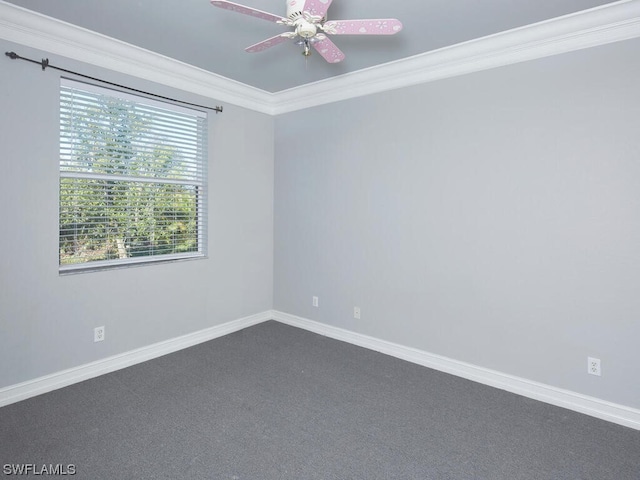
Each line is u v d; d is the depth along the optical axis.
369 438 2.13
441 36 2.60
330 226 3.73
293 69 3.24
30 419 2.26
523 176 2.61
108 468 1.84
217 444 2.05
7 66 2.37
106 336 2.92
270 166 4.19
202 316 3.61
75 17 2.40
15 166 2.43
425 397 2.61
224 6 1.77
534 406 2.50
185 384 2.75
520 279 2.65
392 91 3.23
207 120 3.54
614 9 2.19
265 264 4.21
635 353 2.25
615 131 2.28
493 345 2.78
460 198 2.89
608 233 2.32
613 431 2.22
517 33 2.51
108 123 2.89
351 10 2.25
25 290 2.50
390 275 3.32
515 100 2.62
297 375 2.93
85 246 2.85
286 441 2.09
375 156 3.37
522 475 1.84
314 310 3.92
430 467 1.89
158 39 2.70
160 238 3.31
